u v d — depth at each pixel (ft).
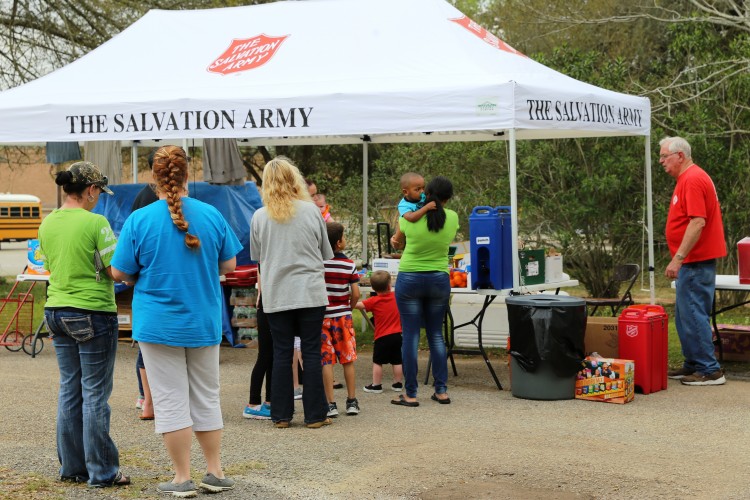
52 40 61.31
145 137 29.32
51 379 28.48
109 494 16.31
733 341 30.86
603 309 44.27
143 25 35.37
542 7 64.69
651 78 51.16
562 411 23.38
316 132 27.20
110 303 16.57
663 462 18.51
